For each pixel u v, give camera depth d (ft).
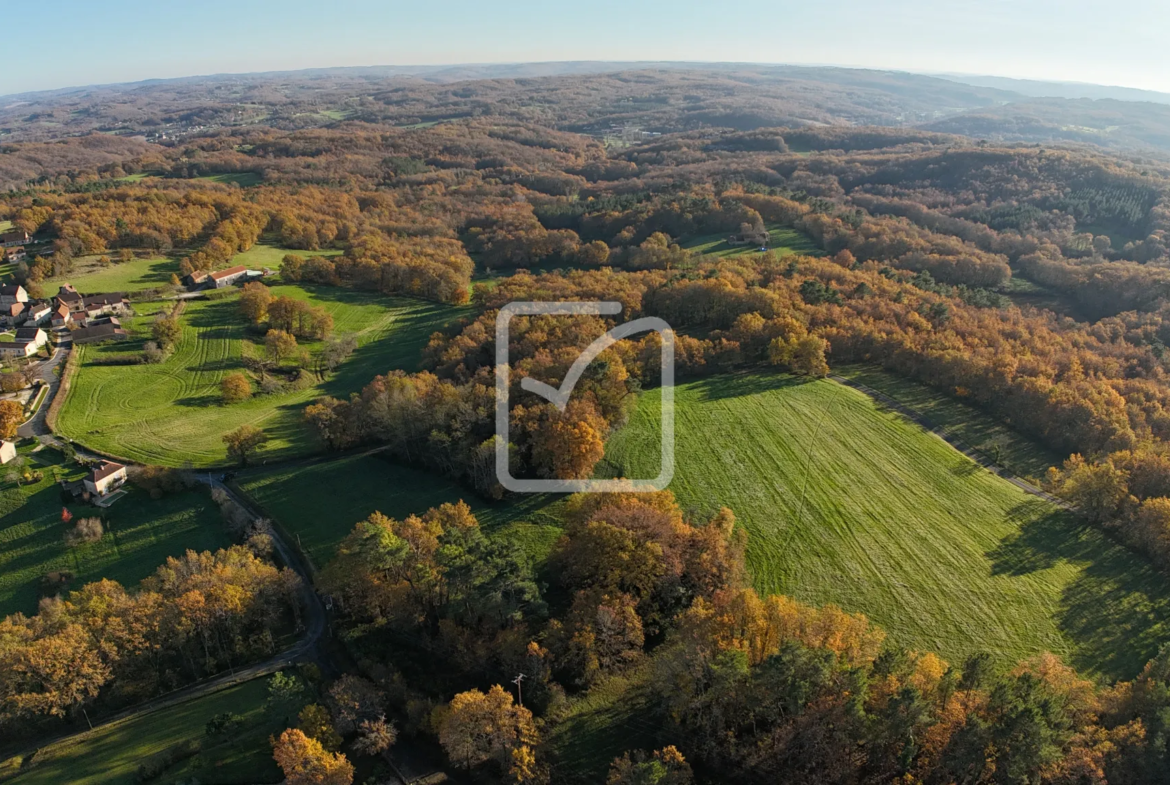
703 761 178.09
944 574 251.19
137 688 207.62
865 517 281.13
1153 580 253.85
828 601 235.40
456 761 176.55
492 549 220.23
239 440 322.96
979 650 217.97
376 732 179.11
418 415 315.58
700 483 296.71
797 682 164.66
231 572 226.58
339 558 229.66
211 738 183.11
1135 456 306.76
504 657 198.70
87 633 206.18
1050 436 355.15
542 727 186.60
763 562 252.42
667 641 214.69
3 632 209.87
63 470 318.86
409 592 220.02
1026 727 148.87
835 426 350.64
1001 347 415.44
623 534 225.56
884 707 160.04
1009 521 284.61
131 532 281.95
